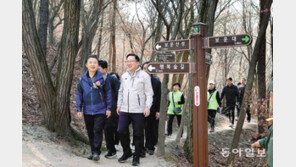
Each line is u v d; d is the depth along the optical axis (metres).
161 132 5.89
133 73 4.95
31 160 4.18
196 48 3.61
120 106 5.09
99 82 4.79
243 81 12.66
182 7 5.99
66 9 5.44
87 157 4.98
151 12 12.17
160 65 3.79
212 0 6.13
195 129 3.56
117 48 24.17
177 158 6.50
